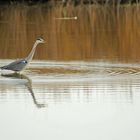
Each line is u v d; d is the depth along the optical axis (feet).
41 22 134.92
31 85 60.90
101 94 56.95
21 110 51.44
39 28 121.60
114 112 50.39
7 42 99.25
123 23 132.26
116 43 100.22
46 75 66.64
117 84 61.21
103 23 133.08
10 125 46.78
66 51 89.56
